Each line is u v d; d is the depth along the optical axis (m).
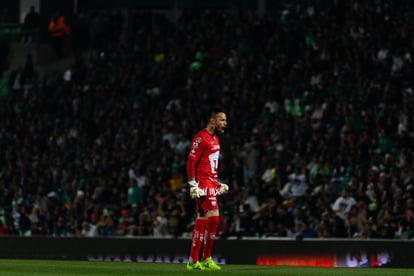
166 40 145.75
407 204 87.12
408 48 121.12
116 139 123.25
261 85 125.12
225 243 71.69
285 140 109.25
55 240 78.38
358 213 89.69
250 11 162.12
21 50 165.38
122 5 172.50
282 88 123.31
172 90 133.00
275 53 131.50
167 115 124.44
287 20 138.75
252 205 99.25
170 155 114.12
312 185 100.25
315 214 93.50
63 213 109.56
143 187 108.75
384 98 111.19
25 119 138.12
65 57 162.62
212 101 125.69
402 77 117.19
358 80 118.44
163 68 138.25
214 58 137.75
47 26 167.12
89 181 116.25
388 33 124.06
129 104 132.12
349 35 126.31
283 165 106.31
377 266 65.75
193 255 55.56
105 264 67.06
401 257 65.00
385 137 104.06
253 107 120.62
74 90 140.38
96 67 145.88
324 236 89.94
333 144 105.38
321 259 67.81
